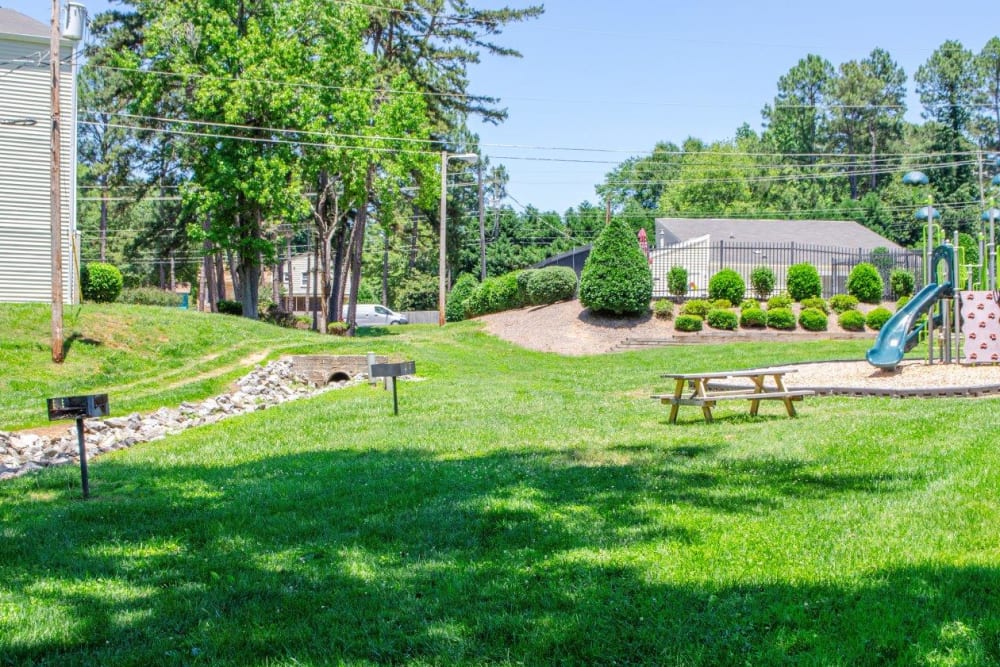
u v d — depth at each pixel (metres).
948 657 4.16
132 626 5.09
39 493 9.14
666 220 51.50
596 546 6.08
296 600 5.38
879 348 16.89
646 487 7.77
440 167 45.59
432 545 6.37
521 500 7.46
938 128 78.44
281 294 70.44
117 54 33.94
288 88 32.91
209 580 5.88
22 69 26.03
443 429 12.25
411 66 41.09
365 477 8.84
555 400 15.62
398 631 4.82
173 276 70.75
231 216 34.66
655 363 25.12
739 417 12.38
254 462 10.28
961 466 7.90
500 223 77.94
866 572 5.31
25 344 21.78
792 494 7.30
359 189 36.38
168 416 16.03
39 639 4.92
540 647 4.54
